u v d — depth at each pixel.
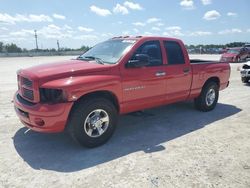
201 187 3.18
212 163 3.80
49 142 4.57
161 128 5.38
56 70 4.14
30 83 4.07
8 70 19.41
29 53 61.50
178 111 6.70
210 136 4.91
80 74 4.14
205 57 33.91
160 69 5.21
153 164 3.77
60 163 3.81
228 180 3.34
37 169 3.62
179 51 5.73
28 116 4.07
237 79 13.16
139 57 4.62
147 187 3.18
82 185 3.23
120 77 4.51
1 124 5.46
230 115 6.38
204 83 6.42
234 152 4.18
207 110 6.73
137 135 4.97
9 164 3.75
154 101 5.26
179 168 3.65
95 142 4.34
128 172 3.54
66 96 3.87
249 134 5.02
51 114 3.84
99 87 4.20
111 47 5.20
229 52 26.97
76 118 4.07
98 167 3.69
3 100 7.78
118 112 4.75
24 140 4.64
